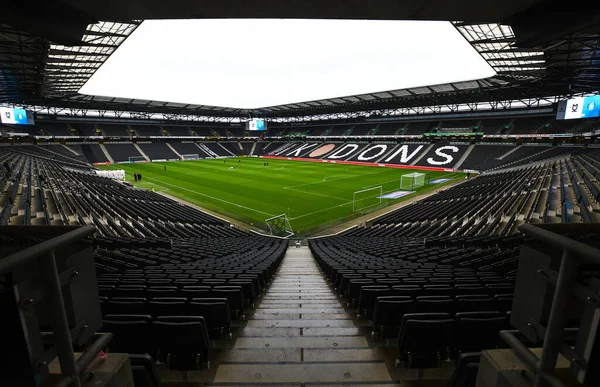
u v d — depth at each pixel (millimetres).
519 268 1697
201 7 7328
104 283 5602
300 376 3357
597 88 29000
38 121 54750
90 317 1713
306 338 4246
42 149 49156
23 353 1313
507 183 24766
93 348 1614
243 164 53969
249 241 14359
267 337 4297
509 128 47750
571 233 1700
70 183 24250
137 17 8047
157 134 71938
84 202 18094
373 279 5914
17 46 16391
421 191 30609
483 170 42844
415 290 4871
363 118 69938
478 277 6113
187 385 3260
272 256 10297
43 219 12906
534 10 7461
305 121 83312
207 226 17734
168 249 10852
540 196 17297
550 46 15281
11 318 1258
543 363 1444
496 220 13844
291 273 9844
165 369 3477
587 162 23938
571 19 7199
